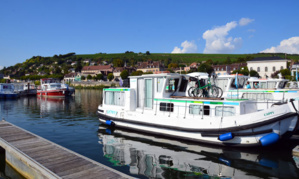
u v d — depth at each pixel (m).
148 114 13.13
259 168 8.48
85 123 17.88
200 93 13.81
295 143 11.17
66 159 7.84
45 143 9.69
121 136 13.17
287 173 8.02
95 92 68.38
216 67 92.56
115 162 9.12
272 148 10.16
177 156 9.74
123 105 14.95
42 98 45.75
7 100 40.88
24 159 7.94
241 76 19.22
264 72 82.00
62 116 21.86
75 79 129.62
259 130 9.73
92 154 10.16
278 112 9.55
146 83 13.90
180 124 11.70
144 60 167.25
